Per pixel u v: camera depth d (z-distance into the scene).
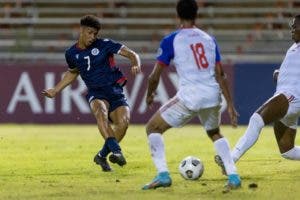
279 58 79.06
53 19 85.06
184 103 25.59
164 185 26.36
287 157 31.38
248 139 28.86
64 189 27.16
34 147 45.69
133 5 87.62
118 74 33.16
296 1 85.06
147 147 44.97
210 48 25.72
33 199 24.64
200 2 86.00
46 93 32.88
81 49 32.75
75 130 61.56
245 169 33.19
